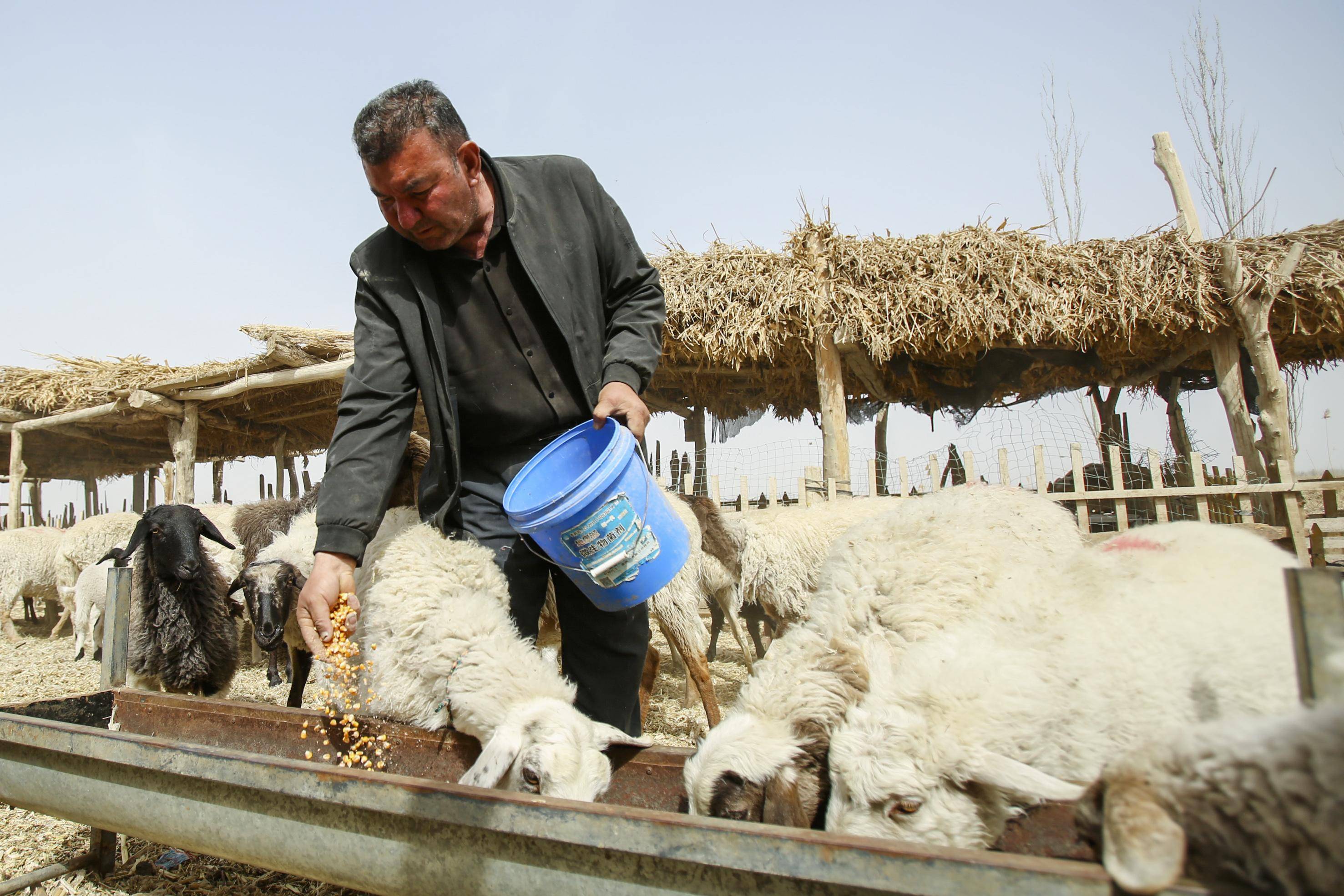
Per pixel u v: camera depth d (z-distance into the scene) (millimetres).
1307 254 6898
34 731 2410
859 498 6902
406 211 2375
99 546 9734
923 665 2057
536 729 2291
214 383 10000
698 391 9875
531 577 2908
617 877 1558
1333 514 7832
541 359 2719
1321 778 1101
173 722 3098
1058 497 6812
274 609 4688
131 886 2906
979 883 1257
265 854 2027
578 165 2861
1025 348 7824
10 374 11789
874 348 7027
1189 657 1902
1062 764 1954
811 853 1377
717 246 7625
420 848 1780
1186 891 1149
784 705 2160
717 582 6391
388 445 2607
